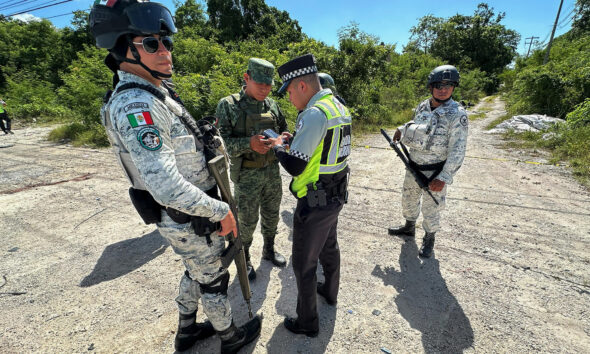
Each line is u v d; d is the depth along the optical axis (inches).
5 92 712.4
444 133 95.8
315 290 71.1
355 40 421.1
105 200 161.2
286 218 141.6
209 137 57.2
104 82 352.5
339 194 67.1
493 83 1414.9
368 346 72.6
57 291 92.4
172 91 57.6
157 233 126.9
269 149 81.7
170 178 42.6
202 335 73.1
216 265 59.8
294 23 1071.6
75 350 72.0
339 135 62.3
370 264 105.2
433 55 1612.9
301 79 63.0
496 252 111.3
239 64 370.6
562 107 430.9
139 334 76.6
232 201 60.4
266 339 74.7
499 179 191.3
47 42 894.4
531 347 71.8
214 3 964.6
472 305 85.6
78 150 286.2
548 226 129.8
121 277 99.0
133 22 41.9
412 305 86.0
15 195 168.2
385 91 595.2
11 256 111.0
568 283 93.9
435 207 103.9
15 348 72.4
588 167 201.0
